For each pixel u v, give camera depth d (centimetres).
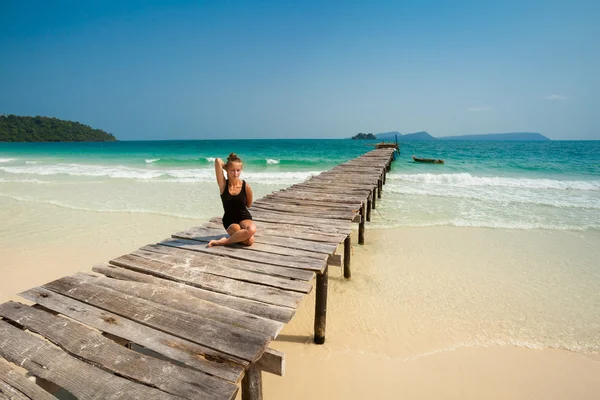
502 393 357
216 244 452
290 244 464
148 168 2383
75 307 294
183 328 265
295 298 317
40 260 696
